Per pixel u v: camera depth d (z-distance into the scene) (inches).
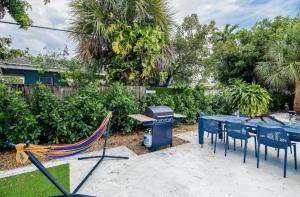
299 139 113.3
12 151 144.9
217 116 176.4
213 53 401.1
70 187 97.7
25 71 295.3
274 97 388.2
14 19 151.3
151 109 152.8
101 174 112.3
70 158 135.8
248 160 134.8
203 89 294.0
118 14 214.5
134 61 227.5
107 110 190.5
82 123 169.5
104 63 238.7
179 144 170.9
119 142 173.2
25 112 146.9
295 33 304.3
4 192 93.3
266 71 344.8
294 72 285.0
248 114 170.7
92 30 212.8
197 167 122.4
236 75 434.9
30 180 104.9
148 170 117.6
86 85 199.5
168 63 259.6
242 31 452.1
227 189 96.6
